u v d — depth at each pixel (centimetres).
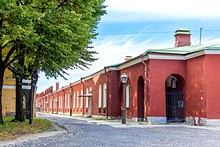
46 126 2081
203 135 1596
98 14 2383
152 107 2617
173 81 2981
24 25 1288
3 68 1777
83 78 4994
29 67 2070
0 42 1375
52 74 1983
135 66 3041
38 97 10931
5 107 3359
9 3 1177
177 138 1430
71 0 1595
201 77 2467
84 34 1727
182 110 2783
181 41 3353
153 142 1258
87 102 4812
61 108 6719
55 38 1495
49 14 1421
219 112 2389
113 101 3569
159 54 2664
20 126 1831
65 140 1316
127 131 1828
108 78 3691
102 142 1239
